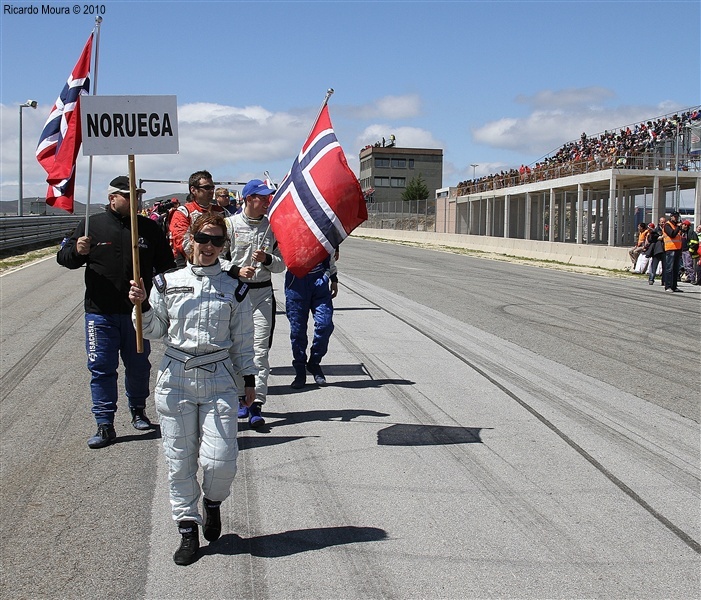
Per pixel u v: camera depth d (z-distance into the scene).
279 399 7.17
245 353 4.13
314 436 6.02
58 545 4.11
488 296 16.59
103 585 3.67
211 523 4.05
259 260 6.01
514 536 4.22
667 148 33.44
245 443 5.84
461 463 5.41
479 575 3.77
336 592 3.60
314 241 5.94
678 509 4.64
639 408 6.98
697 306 15.57
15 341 10.22
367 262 28.11
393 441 5.90
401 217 58.69
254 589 3.63
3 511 4.57
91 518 4.47
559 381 8.05
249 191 6.36
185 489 3.96
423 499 4.74
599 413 6.78
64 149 5.66
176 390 3.94
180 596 3.56
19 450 5.70
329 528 4.31
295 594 3.58
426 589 3.63
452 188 50.91
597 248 28.02
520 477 5.14
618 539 4.20
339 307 13.99
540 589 3.64
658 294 18.05
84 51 5.62
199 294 3.97
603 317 13.41
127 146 4.54
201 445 3.96
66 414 6.68
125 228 5.73
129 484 5.00
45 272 20.70
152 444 5.84
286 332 11.01
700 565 3.91
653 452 5.71
